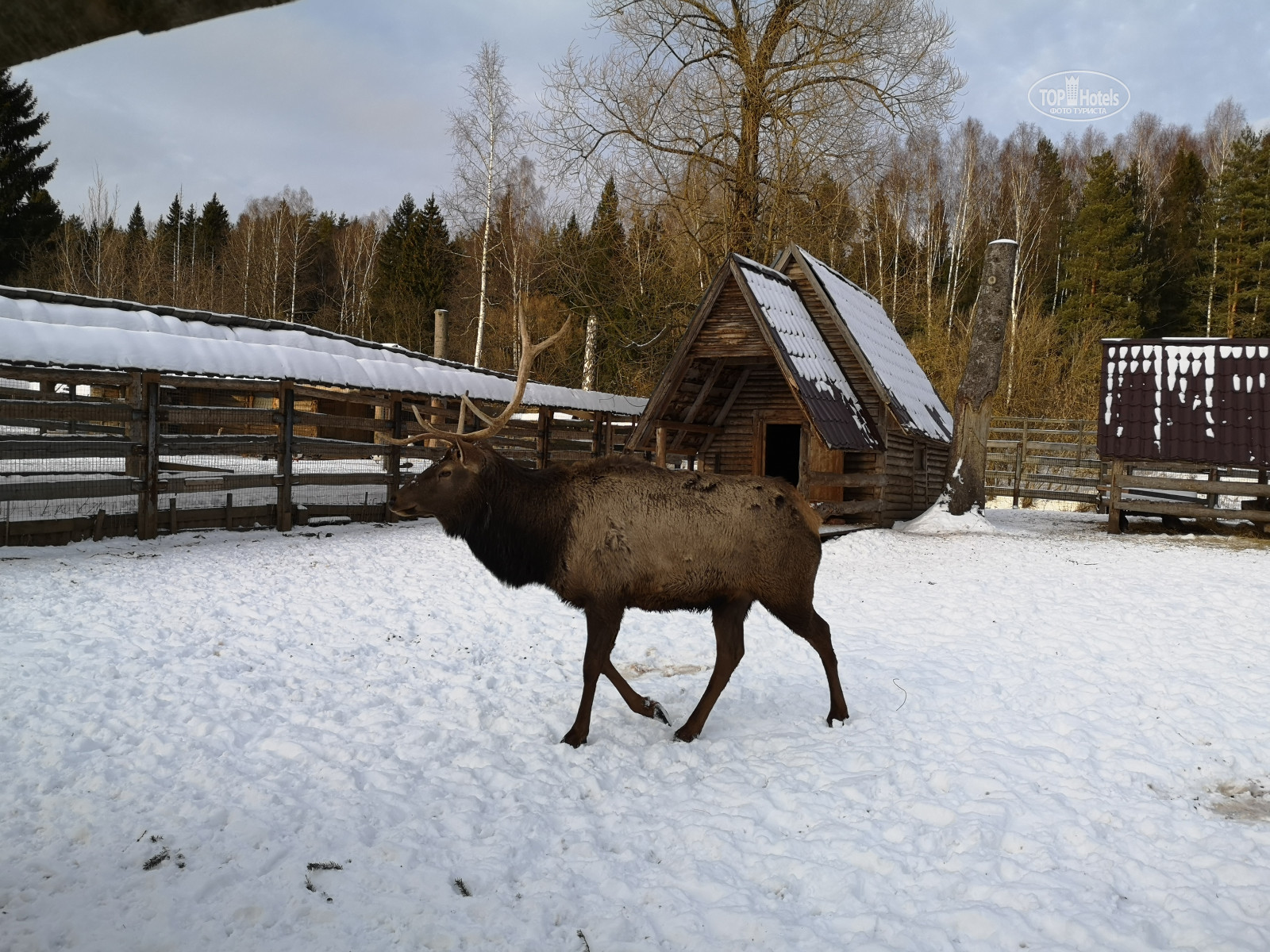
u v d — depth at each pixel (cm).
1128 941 327
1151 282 4606
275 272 4934
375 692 610
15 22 168
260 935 317
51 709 533
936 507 1764
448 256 5200
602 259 2925
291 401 1359
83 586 864
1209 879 377
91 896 334
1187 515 1709
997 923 336
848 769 495
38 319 1248
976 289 4694
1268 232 4316
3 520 1058
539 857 387
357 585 973
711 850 396
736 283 1491
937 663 729
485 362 3881
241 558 1091
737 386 1748
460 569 1112
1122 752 529
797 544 552
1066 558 1360
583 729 525
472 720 564
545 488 545
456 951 313
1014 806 445
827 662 572
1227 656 766
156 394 1162
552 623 854
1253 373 1825
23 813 402
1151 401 1822
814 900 358
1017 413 3338
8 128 4706
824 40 2245
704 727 564
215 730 516
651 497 538
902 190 4394
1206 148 5794
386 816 417
